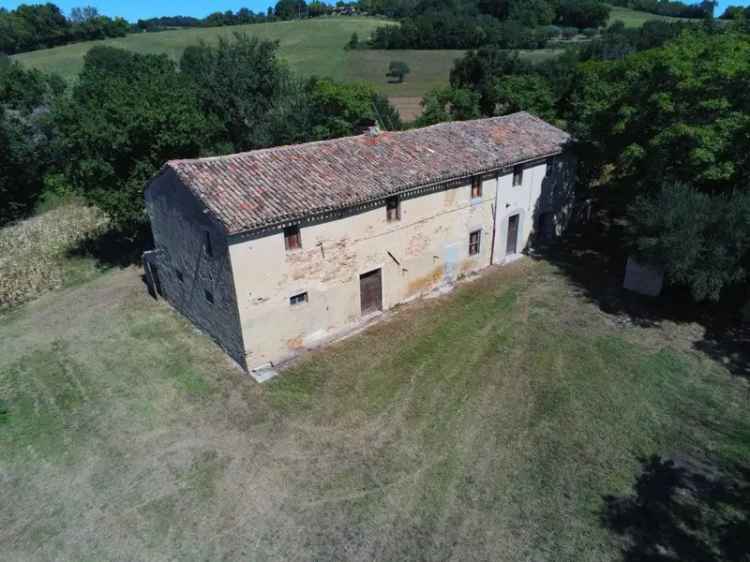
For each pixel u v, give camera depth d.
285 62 41.47
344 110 42.28
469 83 52.72
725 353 19.58
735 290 23.27
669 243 19.72
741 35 26.30
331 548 12.65
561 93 44.06
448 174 22.39
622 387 17.86
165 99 26.97
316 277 19.75
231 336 19.31
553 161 28.16
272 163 20.22
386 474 14.72
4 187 41.94
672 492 13.76
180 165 18.64
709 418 16.38
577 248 29.09
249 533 13.11
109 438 16.45
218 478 14.78
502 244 27.22
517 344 20.45
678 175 22.70
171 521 13.53
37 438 16.61
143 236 33.56
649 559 12.02
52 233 36.62
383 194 20.22
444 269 24.83
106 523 13.56
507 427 16.25
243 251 17.31
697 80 21.23
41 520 13.74
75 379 19.50
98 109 26.48
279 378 18.81
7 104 46.38
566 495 13.80
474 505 13.63
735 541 12.37
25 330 23.45
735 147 20.75
